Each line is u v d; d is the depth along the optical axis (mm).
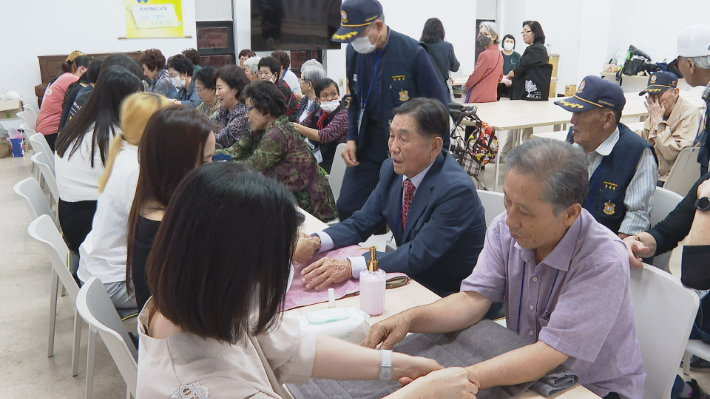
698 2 7984
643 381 1316
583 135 2188
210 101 4516
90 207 2482
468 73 9906
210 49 8195
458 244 1859
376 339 1245
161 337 807
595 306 1161
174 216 717
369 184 3074
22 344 2662
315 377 1064
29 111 5547
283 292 772
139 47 7582
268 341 994
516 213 1155
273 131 2969
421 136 1776
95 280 1567
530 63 5656
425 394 1014
